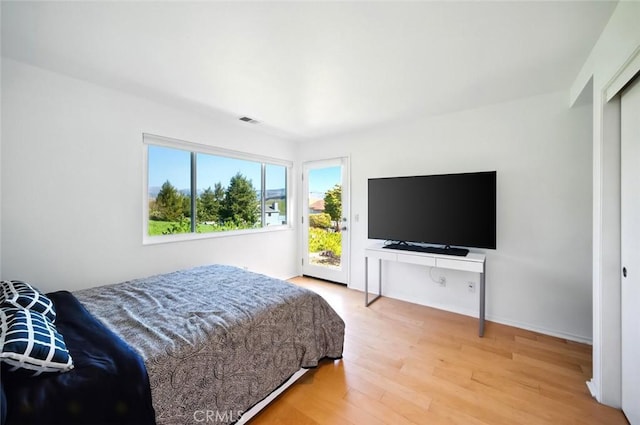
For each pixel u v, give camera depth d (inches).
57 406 34.6
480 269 91.7
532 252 95.5
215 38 60.7
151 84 84.5
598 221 61.1
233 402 53.2
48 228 77.1
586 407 59.9
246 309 62.4
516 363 76.5
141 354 44.2
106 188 87.8
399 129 124.3
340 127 130.4
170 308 63.4
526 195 95.8
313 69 74.5
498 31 57.9
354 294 135.3
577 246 88.4
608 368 60.1
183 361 46.5
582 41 61.3
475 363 76.7
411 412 59.0
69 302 64.6
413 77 79.1
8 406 32.8
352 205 141.9
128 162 92.6
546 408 59.7
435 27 56.6
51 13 52.2
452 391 65.4
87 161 83.7
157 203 104.9
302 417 58.1
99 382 37.9
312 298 75.1
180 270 99.7
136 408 38.7
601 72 58.9
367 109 105.7
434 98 95.0
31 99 73.4
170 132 103.3
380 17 53.4
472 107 103.9
